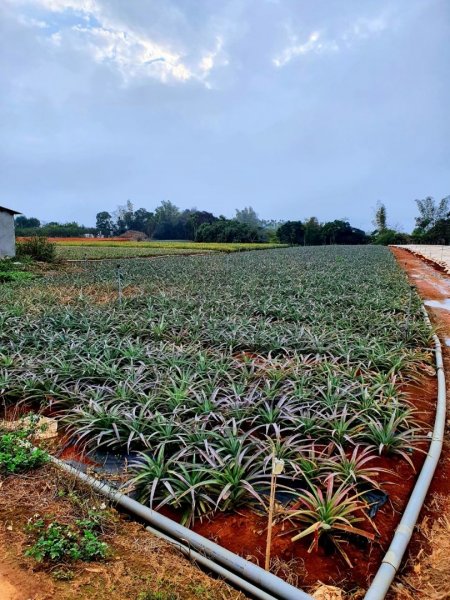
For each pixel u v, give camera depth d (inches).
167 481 104.5
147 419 133.9
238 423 131.2
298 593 73.4
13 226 761.0
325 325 264.5
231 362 193.8
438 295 452.8
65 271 693.9
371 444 130.0
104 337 231.5
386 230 2578.7
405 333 243.9
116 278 515.2
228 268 650.8
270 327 259.6
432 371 201.3
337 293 384.8
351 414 143.1
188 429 126.7
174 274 555.5
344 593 77.0
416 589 78.8
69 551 79.7
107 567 78.3
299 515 94.6
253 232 2573.8
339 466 111.3
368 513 99.8
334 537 89.4
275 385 162.1
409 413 142.3
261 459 117.0
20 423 137.8
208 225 2721.5
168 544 87.8
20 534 86.0
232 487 103.7
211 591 74.4
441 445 130.7
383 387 164.2
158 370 183.5
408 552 88.5
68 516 92.3
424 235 2159.2
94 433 135.0
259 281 472.4
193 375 170.6
